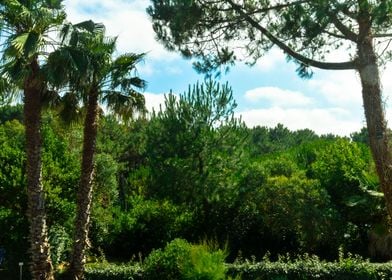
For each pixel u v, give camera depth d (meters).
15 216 20.91
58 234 21.61
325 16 10.59
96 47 16.23
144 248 27.56
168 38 12.53
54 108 17.70
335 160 28.58
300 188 26.61
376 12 10.20
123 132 41.50
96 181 28.88
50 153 22.02
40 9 15.22
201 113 27.06
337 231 26.25
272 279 16.83
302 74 12.08
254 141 82.94
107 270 17.47
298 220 26.28
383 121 11.14
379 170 11.09
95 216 25.98
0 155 21.41
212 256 15.78
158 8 12.25
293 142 93.81
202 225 27.48
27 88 15.80
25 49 14.57
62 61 15.30
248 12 12.32
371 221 26.27
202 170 26.75
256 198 27.00
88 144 17.27
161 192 27.08
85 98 17.05
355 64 11.38
